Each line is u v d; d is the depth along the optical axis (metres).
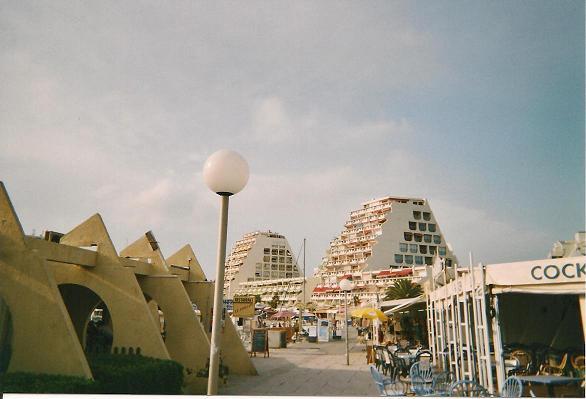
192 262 18.75
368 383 14.55
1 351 10.05
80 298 16.16
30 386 7.24
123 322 11.52
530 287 9.02
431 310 18.09
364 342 32.50
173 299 14.84
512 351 13.26
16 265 8.34
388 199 115.19
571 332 14.12
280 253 172.12
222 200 5.51
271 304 124.56
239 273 163.38
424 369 11.26
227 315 17.31
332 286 110.00
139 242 15.87
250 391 13.05
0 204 8.54
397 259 108.75
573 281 8.50
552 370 12.09
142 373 9.58
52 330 8.09
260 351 22.95
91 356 10.61
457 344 13.66
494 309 9.68
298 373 16.95
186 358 14.28
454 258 112.56
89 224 12.14
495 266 9.57
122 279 11.74
